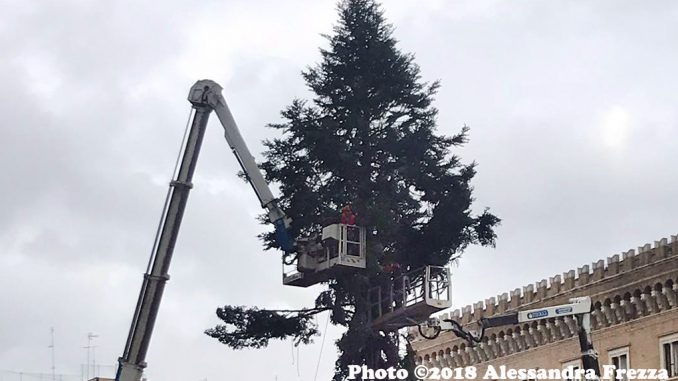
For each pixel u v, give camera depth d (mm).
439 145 79375
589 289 94188
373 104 79625
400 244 76000
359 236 73750
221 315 76938
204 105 68688
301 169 77562
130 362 65250
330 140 77312
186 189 66250
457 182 77500
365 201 75500
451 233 75875
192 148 67188
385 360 76375
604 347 92938
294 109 78750
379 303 75375
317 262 74062
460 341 104000
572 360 95062
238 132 71062
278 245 75188
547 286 97562
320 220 75438
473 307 103250
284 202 76562
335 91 79812
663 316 89312
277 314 76875
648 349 89875
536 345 98062
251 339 77438
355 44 80125
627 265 91812
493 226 77000
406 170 77312
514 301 99812
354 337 74438
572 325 95000
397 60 80125
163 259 65438
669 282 88562
